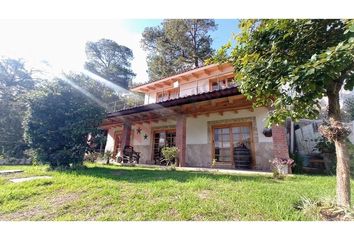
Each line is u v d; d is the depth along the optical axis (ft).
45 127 23.66
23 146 41.57
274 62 8.64
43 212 9.64
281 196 11.18
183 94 44.45
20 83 67.92
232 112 30.91
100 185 14.06
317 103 8.55
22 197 11.76
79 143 25.22
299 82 7.29
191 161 33.81
